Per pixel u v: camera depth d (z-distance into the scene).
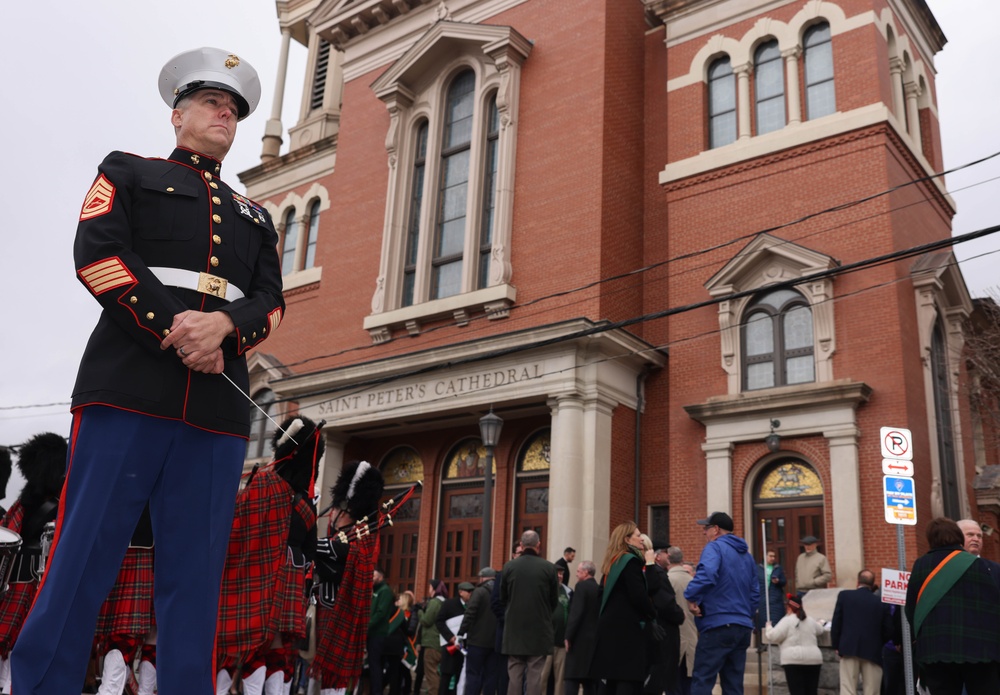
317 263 29.22
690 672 11.31
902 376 17.61
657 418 21.22
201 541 2.71
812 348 18.78
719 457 19.06
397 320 24.00
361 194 27.12
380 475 6.81
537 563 11.62
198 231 2.97
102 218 2.76
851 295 18.56
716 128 21.88
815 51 20.91
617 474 20.20
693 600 9.50
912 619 7.24
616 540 9.48
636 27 24.33
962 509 19.53
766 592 14.39
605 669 9.02
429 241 24.56
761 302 19.66
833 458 17.70
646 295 22.30
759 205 20.36
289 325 29.06
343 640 6.08
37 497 6.39
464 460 23.50
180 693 2.58
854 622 12.08
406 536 23.95
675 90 22.45
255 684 5.53
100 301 2.63
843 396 17.62
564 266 21.70
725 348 19.69
